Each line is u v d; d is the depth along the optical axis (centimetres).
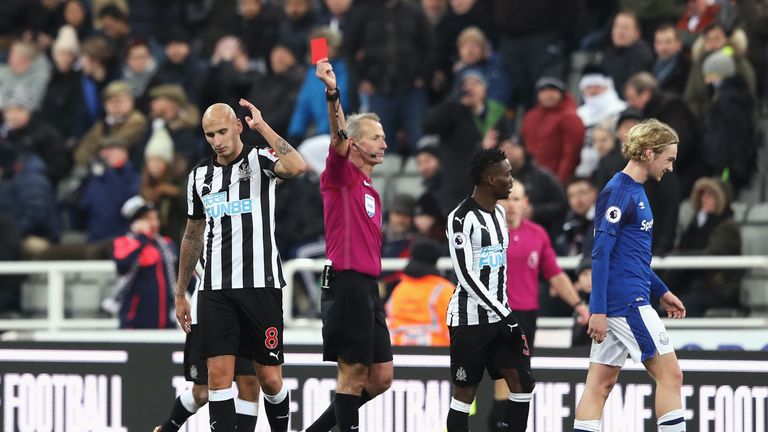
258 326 2798
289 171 2759
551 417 3444
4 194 4969
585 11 5416
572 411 3434
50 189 5006
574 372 3438
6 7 6119
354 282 2933
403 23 4928
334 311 2942
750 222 4494
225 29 5772
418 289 3625
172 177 4612
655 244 3934
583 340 3631
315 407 3516
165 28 6019
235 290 2783
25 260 4809
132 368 3588
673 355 2905
